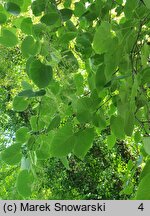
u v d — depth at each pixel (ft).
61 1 2.89
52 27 2.65
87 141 2.40
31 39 2.40
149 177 1.59
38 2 2.61
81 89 2.87
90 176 10.05
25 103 2.80
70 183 9.79
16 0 2.70
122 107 2.33
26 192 2.66
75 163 9.89
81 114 2.49
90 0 2.96
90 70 2.78
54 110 2.83
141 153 2.87
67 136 2.39
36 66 2.26
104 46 2.16
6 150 2.67
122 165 9.78
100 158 10.00
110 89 2.46
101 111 2.62
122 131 2.49
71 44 3.05
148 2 1.99
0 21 2.66
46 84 2.25
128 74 2.30
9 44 2.55
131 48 2.22
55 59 2.38
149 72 2.19
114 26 2.37
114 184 10.03
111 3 2.64
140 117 2.60
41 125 2.82
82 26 2.87
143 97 2.28
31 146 2.71
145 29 2.41
